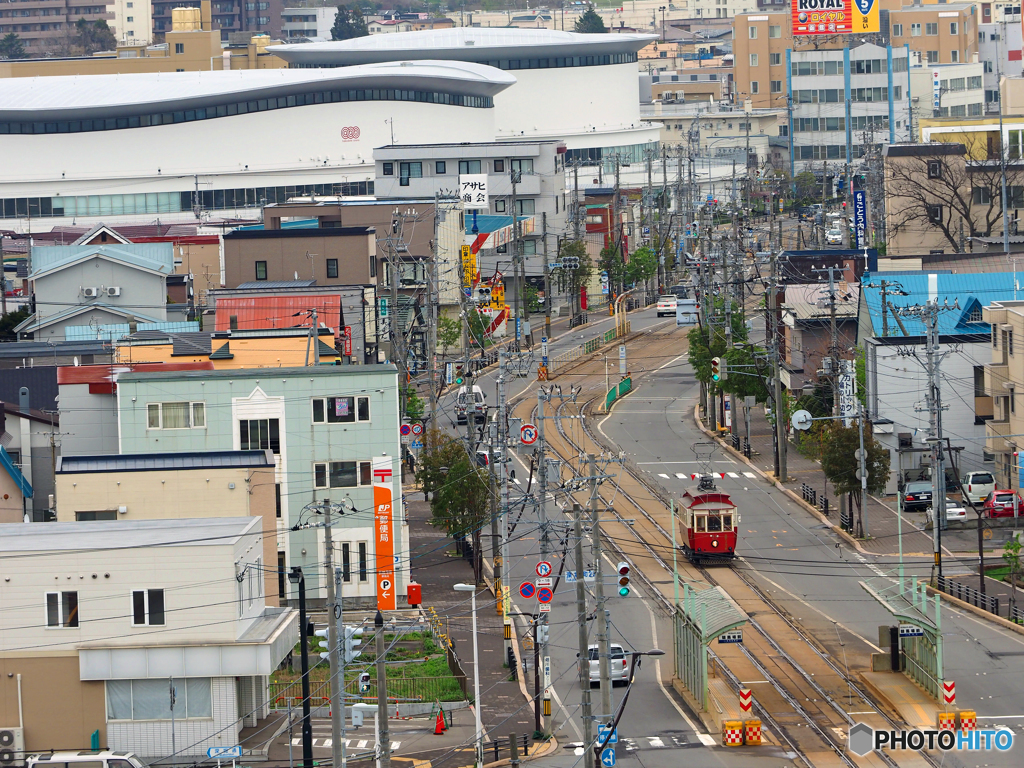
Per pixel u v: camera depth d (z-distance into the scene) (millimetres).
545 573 167250
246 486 181500
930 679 164750
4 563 148750
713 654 175625
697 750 150500
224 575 149875
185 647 148875
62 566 148875
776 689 169000
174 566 149375
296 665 176000
